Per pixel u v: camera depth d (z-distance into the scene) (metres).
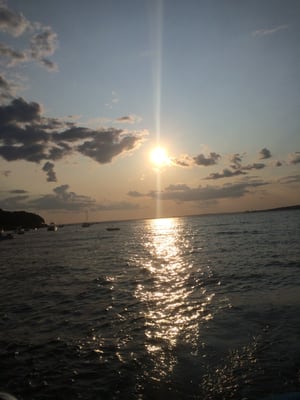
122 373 8.13
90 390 7.42
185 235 75.69
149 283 19.78
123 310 13.95
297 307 12.46
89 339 10.64
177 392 7.14
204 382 7.47
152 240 65.94
